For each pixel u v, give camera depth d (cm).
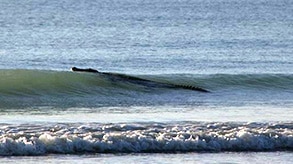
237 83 11869
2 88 10356
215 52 19225
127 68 15625
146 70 15150
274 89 11838
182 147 7231
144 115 9012
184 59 17312
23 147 6931
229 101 10562
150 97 10744
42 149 6981
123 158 6888
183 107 9888
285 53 19075
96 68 15788
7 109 9488
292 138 7481
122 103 10219
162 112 9356
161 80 12012
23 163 6625
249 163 6850
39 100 10219
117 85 11006
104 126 7619
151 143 7206
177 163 6762
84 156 6925
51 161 6719
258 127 7838
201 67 15738
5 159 6725
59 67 15962
